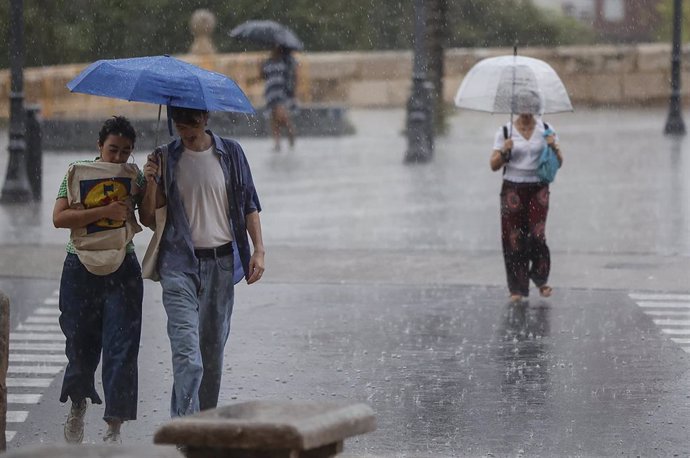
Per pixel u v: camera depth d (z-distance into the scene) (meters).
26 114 45.72
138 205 17.22
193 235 17.00
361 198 46.28
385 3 96.00
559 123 77.25
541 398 20.48
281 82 64.50
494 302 28.66
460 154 61.84
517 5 103.12
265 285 30.55
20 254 34.56
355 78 89.00
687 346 24.31
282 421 8.78
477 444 17.86
